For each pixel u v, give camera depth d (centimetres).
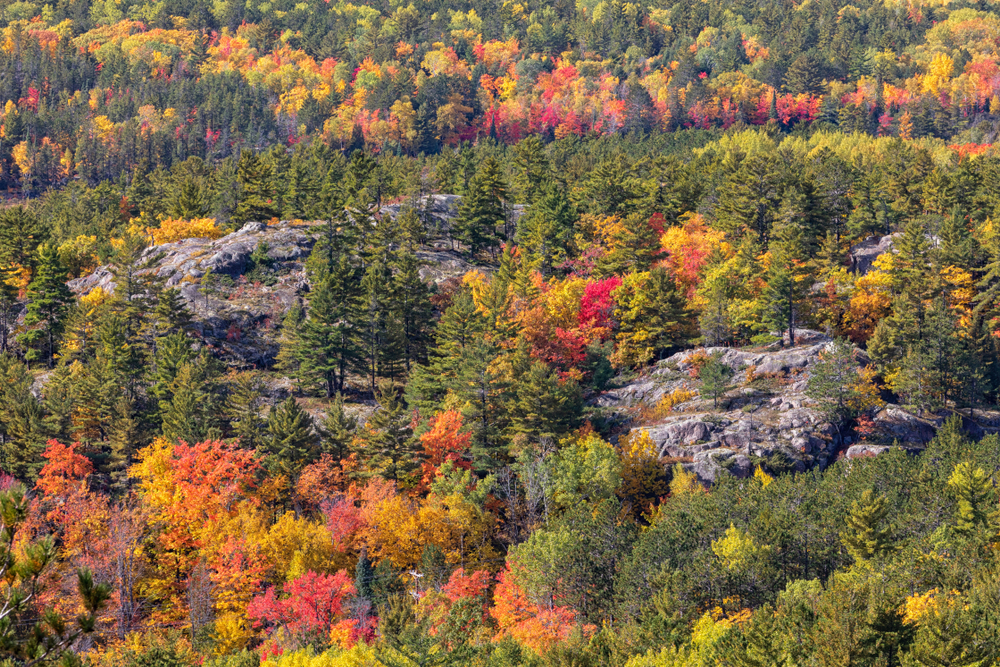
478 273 15100
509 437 9975
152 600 7738
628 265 13938
